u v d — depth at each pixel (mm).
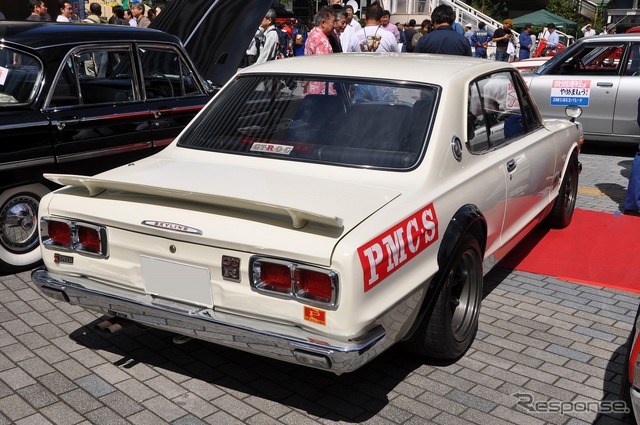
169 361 3867
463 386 3682
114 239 3359
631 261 5742
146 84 6059
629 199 7043
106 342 4062
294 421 3322
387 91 3975
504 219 4516
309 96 4098
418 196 3451
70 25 5773
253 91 4297
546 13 31938
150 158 4098
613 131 10016
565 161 6070
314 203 3223
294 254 2912
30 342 4031
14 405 3373
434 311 3596
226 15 7469
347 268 2846
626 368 3168
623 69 9898
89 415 3314
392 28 11883
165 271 3252
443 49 7727
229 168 3803
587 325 4500
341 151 3760
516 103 5086
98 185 3377
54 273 3604
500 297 4941
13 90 5176
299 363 2990
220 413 3373
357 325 2908
